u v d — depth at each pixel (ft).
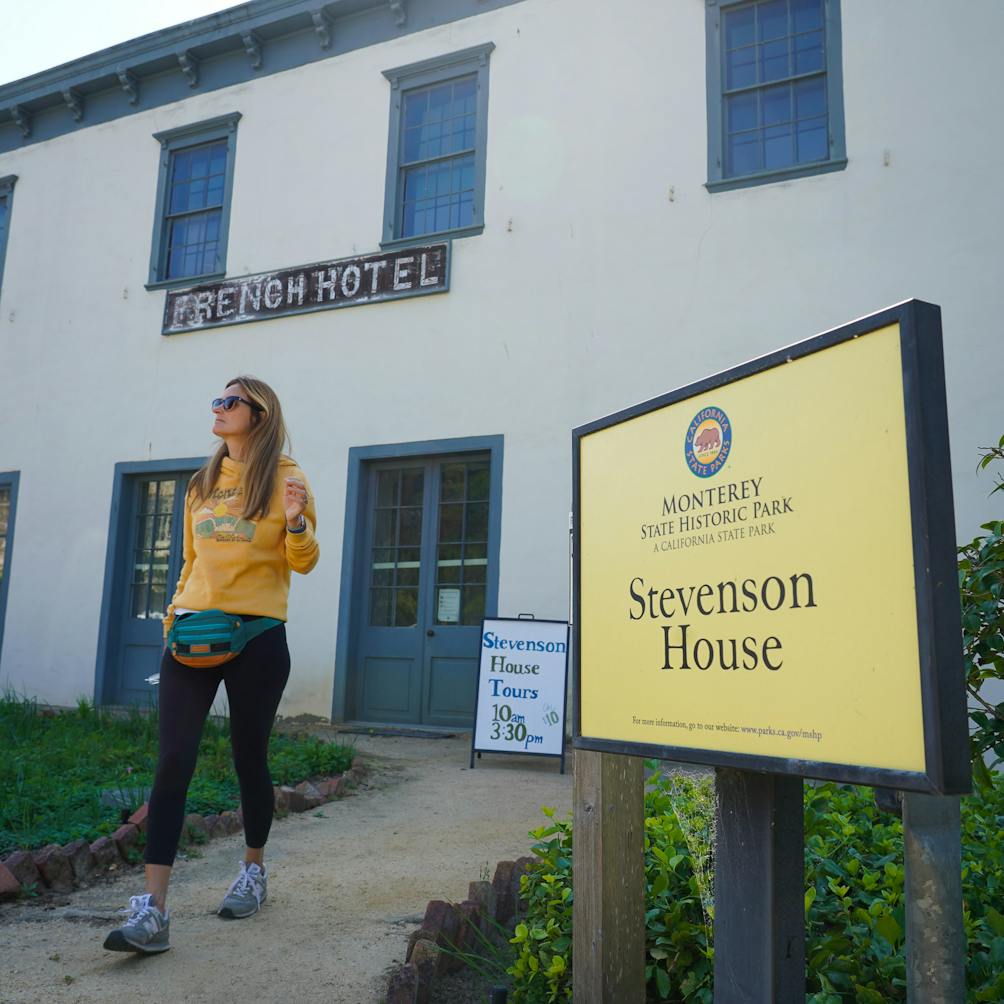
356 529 31.01
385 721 29.84
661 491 5.88
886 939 7.06
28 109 41.06
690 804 9.57
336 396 32.19
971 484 23.77
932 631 4.13
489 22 31.91
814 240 26.37
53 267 39.32
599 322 28.66
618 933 7.33
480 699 22.18
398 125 33.06
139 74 38.47
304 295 33.30
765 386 5.18
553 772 21.31
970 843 8.86
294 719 30.37
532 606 27.94
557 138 30.19
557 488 28.32
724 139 28.27
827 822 9.63
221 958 9.48
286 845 14.23
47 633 36.06
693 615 5.52
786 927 5.28
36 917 10.85
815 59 27.63
